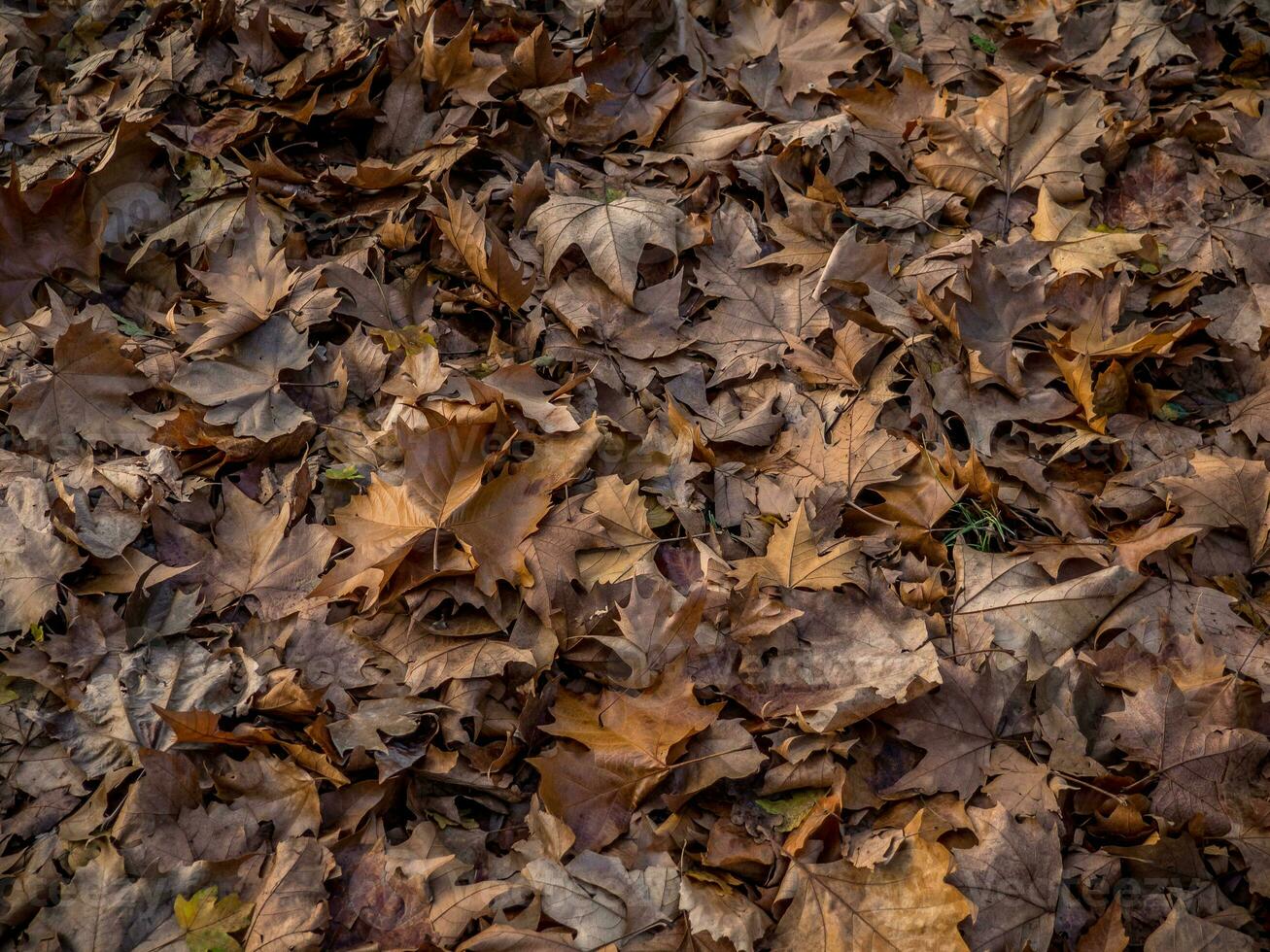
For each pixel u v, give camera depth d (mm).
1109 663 2531
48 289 3180
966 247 3398
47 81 3801
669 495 2826
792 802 2303
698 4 4094
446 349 3160
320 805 2197
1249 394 3197
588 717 2393
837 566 2600
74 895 2016
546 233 3283
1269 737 2354
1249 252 3459
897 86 3854
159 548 2641
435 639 2500
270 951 1962
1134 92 4094
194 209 3379
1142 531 2777
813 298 3299
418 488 2516
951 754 2346
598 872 2135
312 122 3598
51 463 2775
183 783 2189
